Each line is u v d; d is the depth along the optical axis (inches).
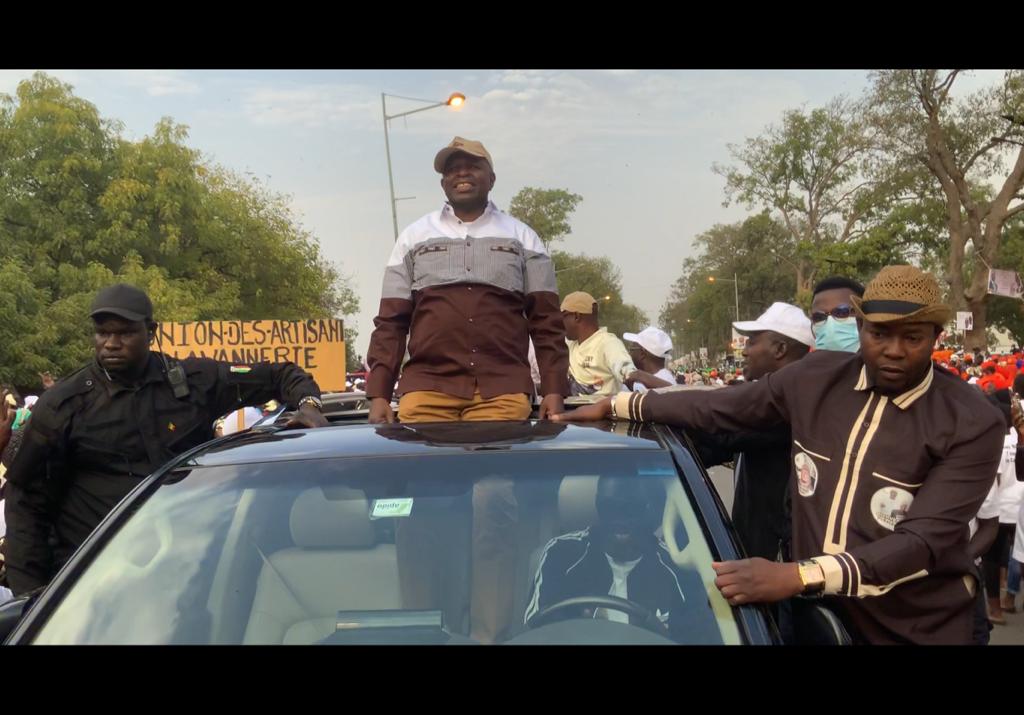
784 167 1881.2
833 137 1760.6
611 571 96.3
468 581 98.5
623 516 100.0
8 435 164.2
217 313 1094.4
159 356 162.7
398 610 95.9
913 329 103.5
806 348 170.2
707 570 93.7
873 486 107.9
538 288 149.3
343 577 100.7
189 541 100.7
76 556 98.0
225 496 105.0
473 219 148.3
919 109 1262.3
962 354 993.5
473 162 145.4
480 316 141.3
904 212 1460.4
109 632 90.8
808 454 113.7
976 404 106.3
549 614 94.8
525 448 108.7
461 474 104.7
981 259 1285.7
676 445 111.7
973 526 222.7
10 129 986.7
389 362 148.3
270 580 100.4
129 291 153.9
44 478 151.3
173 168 1071.0
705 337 3818.9
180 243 1104.2
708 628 89.4
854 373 113.3
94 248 997.8
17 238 978.1
